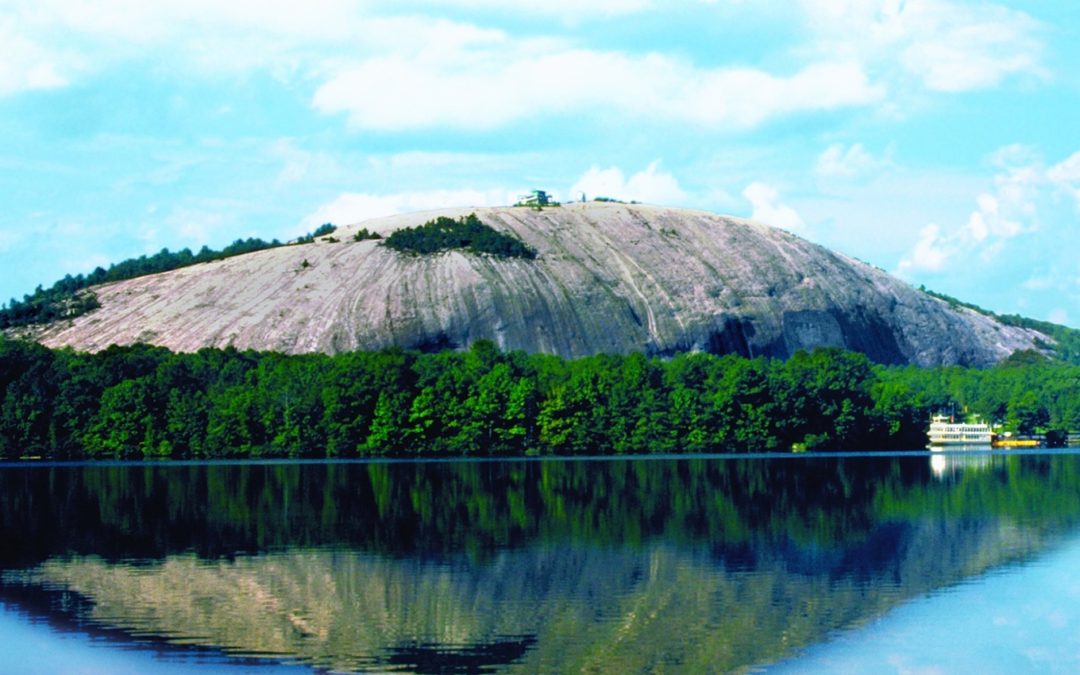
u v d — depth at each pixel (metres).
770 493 125.81
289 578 79.88
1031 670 59.31
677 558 85.81
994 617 68.56
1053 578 78.56
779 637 64.75
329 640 64.69
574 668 60.00
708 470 154.50
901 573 80.44
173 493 127.88
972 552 88.62
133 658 61.72
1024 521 104.62
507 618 68.75
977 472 152.25
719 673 58.97
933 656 61.47
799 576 79.56
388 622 68.19
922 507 114.44
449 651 62.56
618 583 77.44
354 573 81.44
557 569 82.25
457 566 83.38
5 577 80.88
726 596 73.81
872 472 152.12
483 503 117.25
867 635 64.81
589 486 132.88
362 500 120.38
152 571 82.75
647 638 64.50
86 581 79.44
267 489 131.25
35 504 118.31
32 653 62.50
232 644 64.00
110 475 151.00
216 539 95.69
